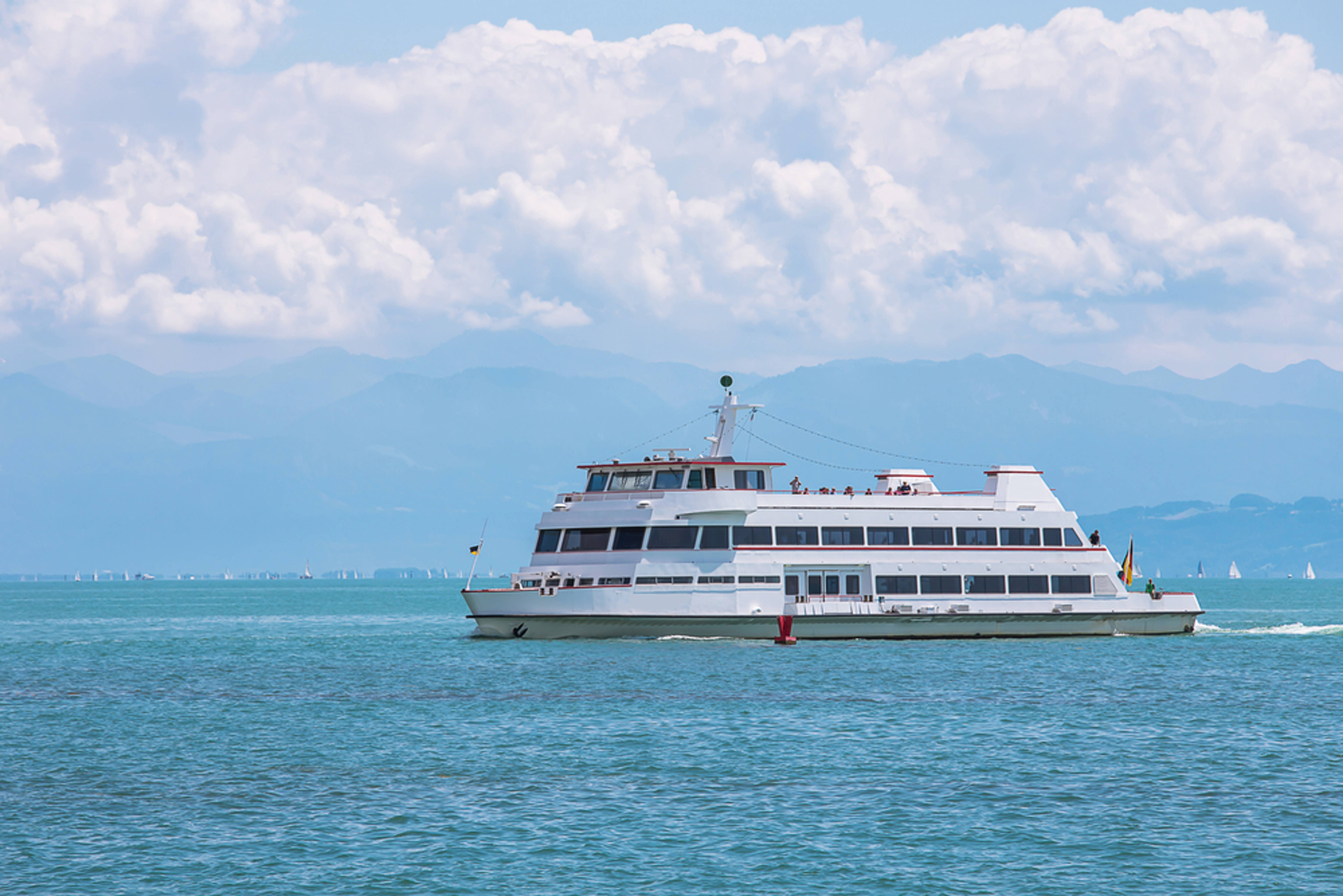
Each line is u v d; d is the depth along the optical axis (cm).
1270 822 14150
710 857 13000
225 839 13550
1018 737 18900
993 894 11981
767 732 19262
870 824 14088
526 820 14262
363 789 15700
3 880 12288
